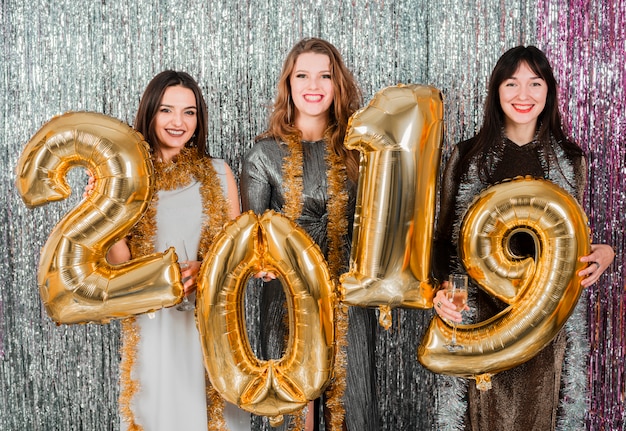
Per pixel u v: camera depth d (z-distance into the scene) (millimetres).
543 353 1901
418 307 1803
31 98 2549
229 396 1765
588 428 2543
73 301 1721
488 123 1952
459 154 1990
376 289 1777
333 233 1972
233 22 2545
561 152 1947
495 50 2535
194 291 1908
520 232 1967
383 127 1735
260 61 2555
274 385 1770
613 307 2521
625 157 2508
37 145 1714
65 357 2582
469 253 1821
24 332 2572
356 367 1971
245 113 2566
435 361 1816
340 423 1965
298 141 2012
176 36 2547
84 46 2545
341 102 2020
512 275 1808
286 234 1740
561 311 1791
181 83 1927
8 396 2578
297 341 1776
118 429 2582
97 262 1750
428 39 2545
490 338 1798
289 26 2547
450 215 1980
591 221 2523
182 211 1906
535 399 1906
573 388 1929
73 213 1744
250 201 1985
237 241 1739
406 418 2582
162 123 1904
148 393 1876
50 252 1724
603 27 2500
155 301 1735
